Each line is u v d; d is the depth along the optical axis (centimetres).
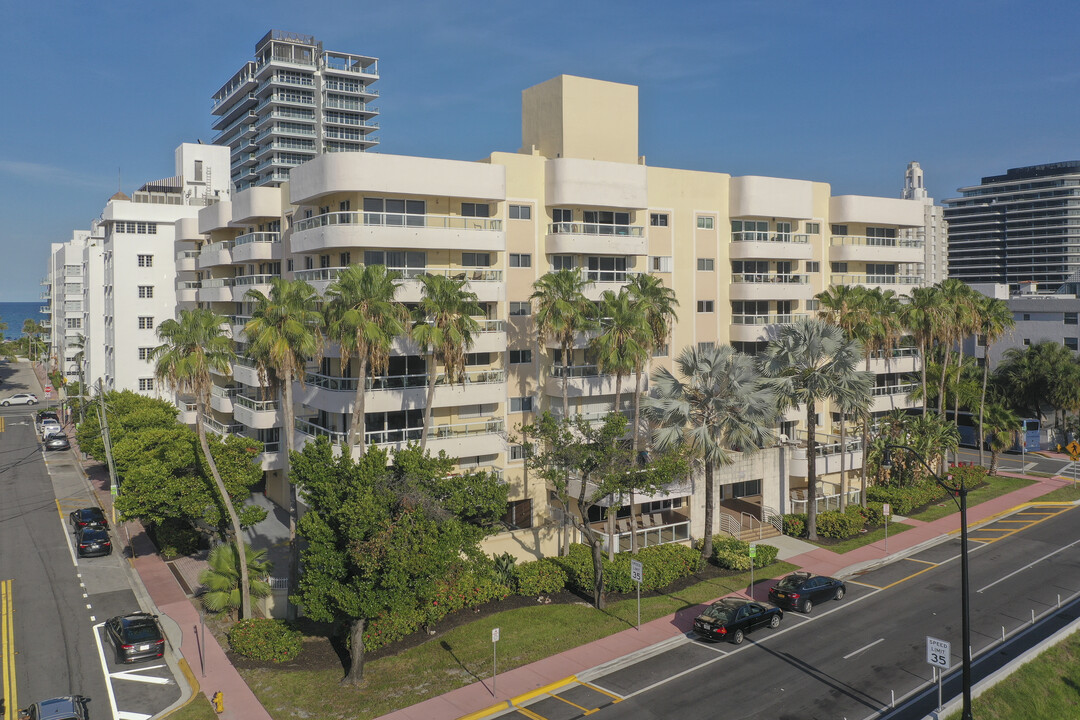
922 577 4150
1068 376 7075
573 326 4184
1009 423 6481
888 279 6394
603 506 4572
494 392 4512
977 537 4875
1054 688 2922
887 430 5606
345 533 2725
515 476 4734
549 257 4831
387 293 3675
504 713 2673
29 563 4316
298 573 3666
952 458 7069
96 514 4916
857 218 6050
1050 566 4303
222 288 5962
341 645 3203
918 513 5362
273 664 3039
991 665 3089
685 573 4103
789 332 4750
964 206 17612
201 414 3562
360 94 14188
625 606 3644
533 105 5291
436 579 3000
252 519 3988
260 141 14000
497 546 4016
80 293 12225
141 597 3803
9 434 8494
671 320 5247
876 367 6097
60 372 12600
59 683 2903
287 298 3538
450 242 4319
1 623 3484
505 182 4575
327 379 4438
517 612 3547
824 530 4816
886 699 2783
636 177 4922
